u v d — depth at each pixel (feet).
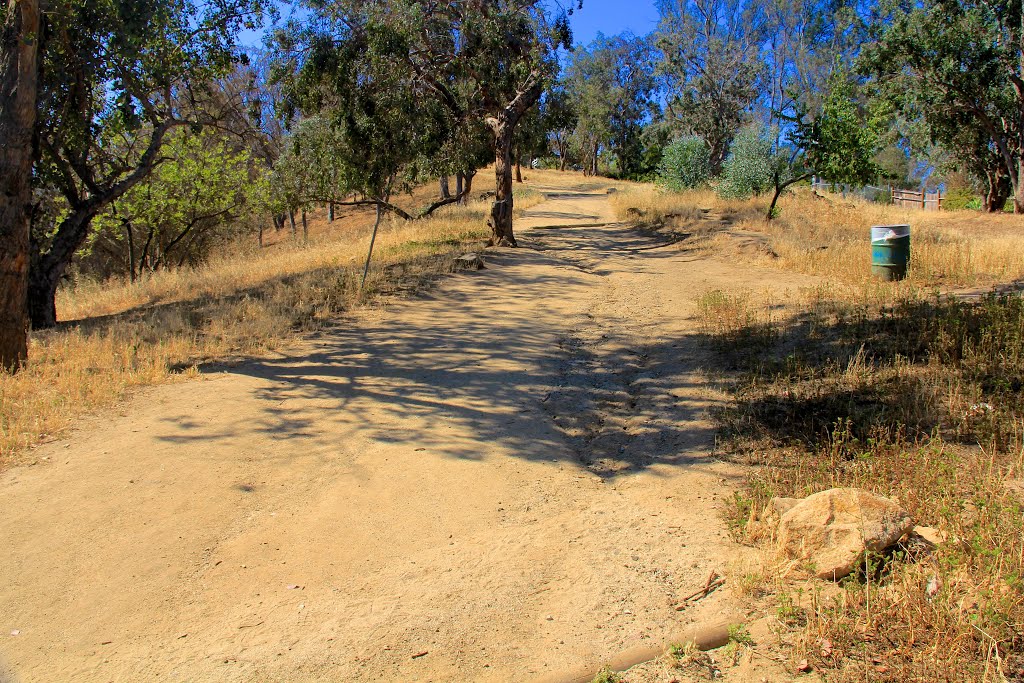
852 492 14.67
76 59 44.01
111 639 13.71
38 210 45.24
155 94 57.26
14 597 14.97
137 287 58.08
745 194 87.76
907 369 24.99
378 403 26.30
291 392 27.22
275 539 17.28
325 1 70.33
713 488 19.20
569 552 16.40
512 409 26.05
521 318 39.17
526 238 73.10
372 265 53.11
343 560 16.44
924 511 15.72
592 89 237.86
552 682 11.91
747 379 26.99
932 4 96.78
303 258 65.21
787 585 13.83
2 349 29.01
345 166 77.15
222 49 50.88
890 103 107.34
